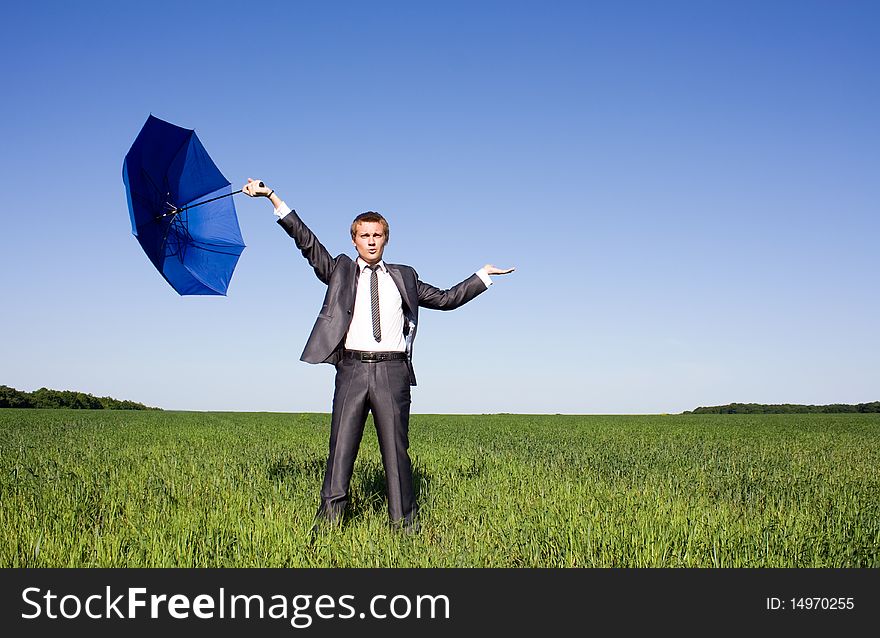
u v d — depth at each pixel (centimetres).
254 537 484
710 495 710
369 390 563
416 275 608
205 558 447
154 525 512
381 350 566
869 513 600
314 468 829
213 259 610
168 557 443
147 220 550
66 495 627
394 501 559
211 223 607
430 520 587
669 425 2612
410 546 479
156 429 1845
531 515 554
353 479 741
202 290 603
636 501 612
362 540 489
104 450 1123
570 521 518
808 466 1012
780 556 464
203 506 583
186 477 755
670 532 499
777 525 521
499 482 759
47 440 1354
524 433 1870
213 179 600
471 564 448
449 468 914
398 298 580
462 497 664
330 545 472
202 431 1777
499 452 1173
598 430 2117
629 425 2588
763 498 697
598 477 823
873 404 6166
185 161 573
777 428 2358
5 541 468
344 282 570
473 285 618
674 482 792
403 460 568
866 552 484
